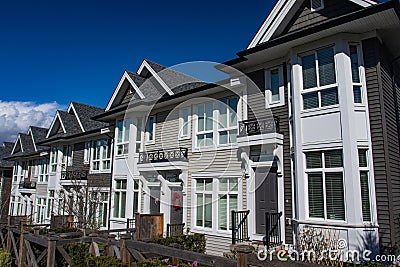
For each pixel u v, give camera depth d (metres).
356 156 6.37
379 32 6.93
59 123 19.20
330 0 7.50
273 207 8.00
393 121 7.23
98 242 6.03
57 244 6.18
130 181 11.74
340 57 6.79
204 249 8.56
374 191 6.32
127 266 4.67
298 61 7.54
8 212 24.83
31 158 23.06
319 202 6.71
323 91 7.05
